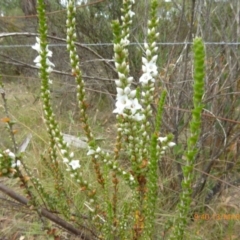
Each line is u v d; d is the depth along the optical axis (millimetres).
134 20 3977
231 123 2986
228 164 3240
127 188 3018
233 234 2750
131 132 1452
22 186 1753
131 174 1658
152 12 1404
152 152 1402
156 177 1455
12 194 1813
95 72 5008
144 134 1527
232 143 3113
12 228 2975
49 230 1949
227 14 2943
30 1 5504
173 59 3408
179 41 3424
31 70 6398
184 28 3414
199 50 1033
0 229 3000
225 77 3021
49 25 5406
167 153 3170
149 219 1604
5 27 6152
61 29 5348
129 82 1287
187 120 2990
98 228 1948
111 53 4816
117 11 4621
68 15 1533
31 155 3775
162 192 3152
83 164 3527
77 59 1594
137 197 1665
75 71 1602
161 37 3613
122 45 1260
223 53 3053
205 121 3045
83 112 1648
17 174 1699
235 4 3012
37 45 1677
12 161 1647
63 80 5625
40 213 1887
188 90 3021
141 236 1741
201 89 1071
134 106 1309
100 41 4867
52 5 5148
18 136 4312
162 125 3166
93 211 1906
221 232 2725
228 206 3023
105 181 1815
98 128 4465
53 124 1707
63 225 1998
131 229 1919
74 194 2873
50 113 1719
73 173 1749
